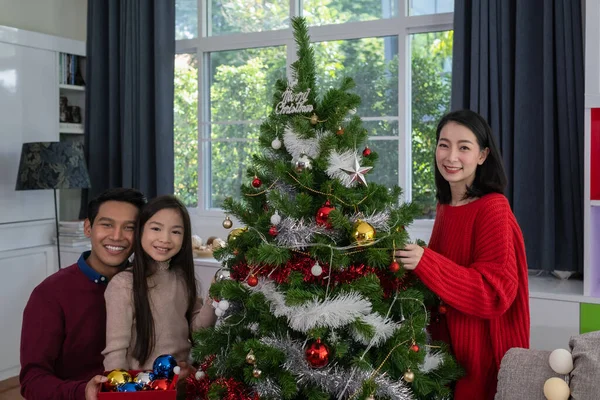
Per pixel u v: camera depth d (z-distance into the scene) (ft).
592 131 7.91
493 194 5.90
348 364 5.13
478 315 5.53
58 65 12.49
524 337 5.88
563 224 8.98
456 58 9.52
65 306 5.93
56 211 11.59
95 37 12.70
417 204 5.64
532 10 8.98
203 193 12.60
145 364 5.72
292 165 5.25
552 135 8.84
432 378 5.66
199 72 12.45
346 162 5.27
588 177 7.80
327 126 5.40
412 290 5.40
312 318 4.75
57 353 5.87
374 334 4.90
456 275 5.41
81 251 12.00
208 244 11.47
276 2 11.77
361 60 11.00
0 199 11.38
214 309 6.07
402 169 10.68
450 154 5.84
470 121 5.84
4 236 11.49
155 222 5.84
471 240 5.85
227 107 12.35
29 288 11.85
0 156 11.34
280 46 11.73
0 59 11.27
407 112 10.66
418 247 5.37
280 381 4.94
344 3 11.16
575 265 8.94
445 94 10.43
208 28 12.50
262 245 4.89
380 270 5.36
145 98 12.12
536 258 9.16
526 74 9.03
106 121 12.85
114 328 5.65
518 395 5.03
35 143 10.91
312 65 5.59
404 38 10.55
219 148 12.46
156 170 12.05
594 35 7.66
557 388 4.76
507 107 9.21
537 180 9.11
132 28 12.20
